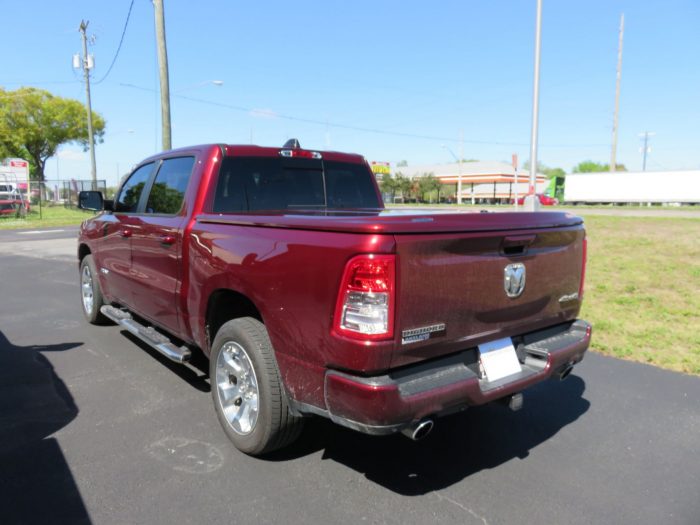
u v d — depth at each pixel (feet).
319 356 8.84
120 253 16.79
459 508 9.33
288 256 9.29
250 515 9.02
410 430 8.61
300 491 9.78
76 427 12.26
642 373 16.43
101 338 19.48
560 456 11.28
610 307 24.43
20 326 21.25
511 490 9.94
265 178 13.88
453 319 9.03
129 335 19.97
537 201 57.36
